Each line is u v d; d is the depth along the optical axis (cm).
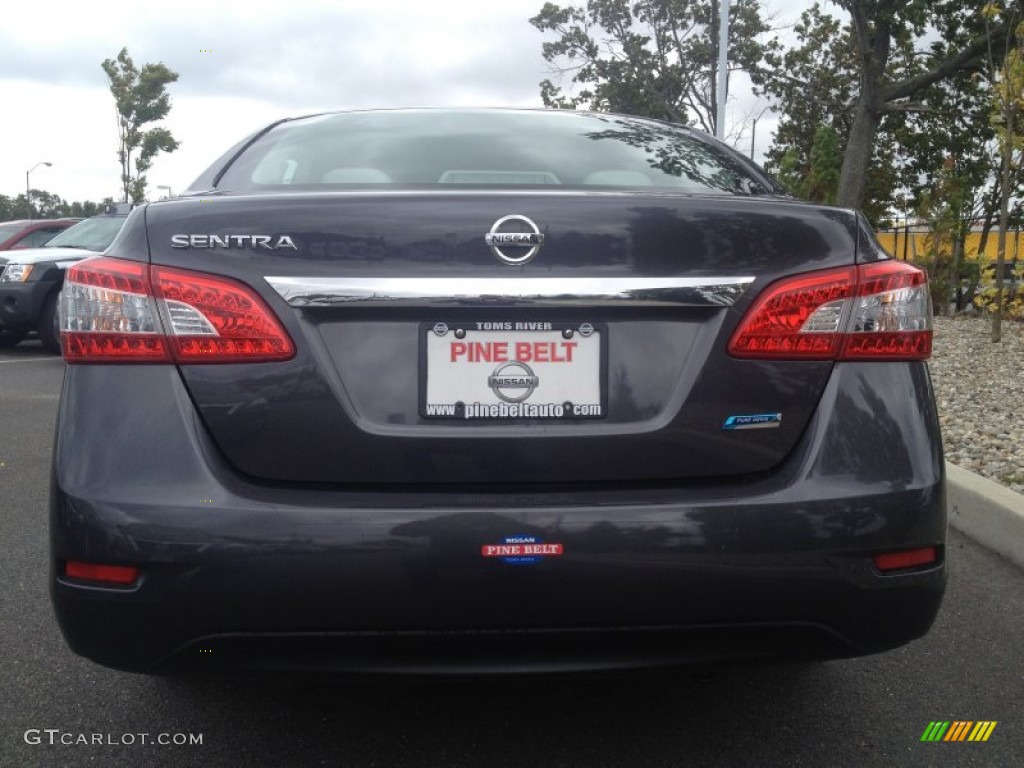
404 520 201
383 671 205
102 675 291
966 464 543
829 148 2073
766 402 213
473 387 210
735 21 3381
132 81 3206
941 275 1678
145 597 201
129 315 210
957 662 306
